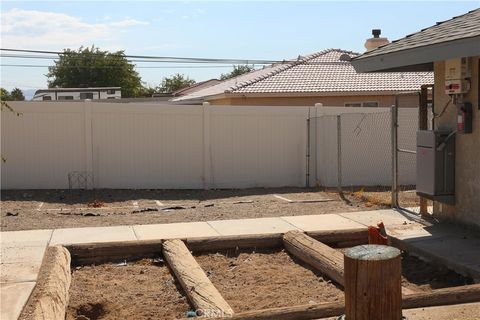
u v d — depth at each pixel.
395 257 4.21
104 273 7.84
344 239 9.12
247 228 9.60
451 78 8.98
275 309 5.29
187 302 6.53
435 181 9.29
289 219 10.41
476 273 6.85
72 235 9.13
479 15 9.03
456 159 9.29
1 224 10.12
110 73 62.66
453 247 8.02
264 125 15.59
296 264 8.16
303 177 15.93
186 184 15.15
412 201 12.35
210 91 28.88
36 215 11.11
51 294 6.08
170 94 41.66
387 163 16.09
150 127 14.86
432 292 5.66
